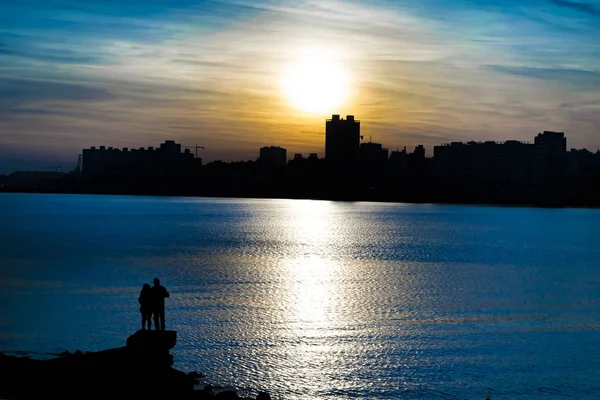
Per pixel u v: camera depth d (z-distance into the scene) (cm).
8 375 3584
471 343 5369
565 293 8138
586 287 8719
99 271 9569
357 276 9625
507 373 4566
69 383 3441
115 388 3419
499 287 8631
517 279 9550
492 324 6119
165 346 3559
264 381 4247
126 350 3550
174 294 7481
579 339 5572
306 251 13862
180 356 4744
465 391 4203
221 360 4669
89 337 5259
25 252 12469
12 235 16962
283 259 11988
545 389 4278
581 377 4525
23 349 4869
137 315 6103
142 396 3431
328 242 16638
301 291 7919
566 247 16175
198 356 4756
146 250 13225
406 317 6372
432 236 19625
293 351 4956
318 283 8719
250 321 5972
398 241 17438
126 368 3488
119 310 6356
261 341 5231
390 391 4147
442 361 4822
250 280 8869
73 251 12781
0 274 9125
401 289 8294
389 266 11144
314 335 5481
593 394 4200
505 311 6794
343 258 12462
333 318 6219
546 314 6650
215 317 6125
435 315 6506
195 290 7819
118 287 7925
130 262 10869
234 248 14175
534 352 5122
